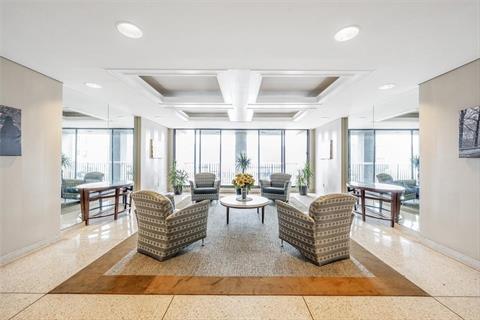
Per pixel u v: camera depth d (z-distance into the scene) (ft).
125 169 19.33
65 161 14.89
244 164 26.13
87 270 8.03
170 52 7.71
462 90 8.68
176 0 5.11
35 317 5.70
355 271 8.09
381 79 10.11
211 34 6.58
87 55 7.96
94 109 16.06
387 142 17.83
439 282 7.36
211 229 12.78
